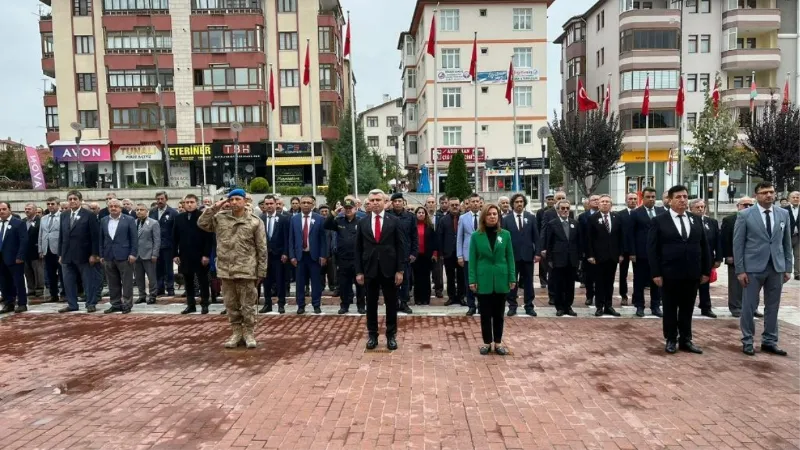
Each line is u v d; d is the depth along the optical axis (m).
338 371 6.60
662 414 5.25
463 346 7.79
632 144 39.97
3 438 4.83
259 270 7.78
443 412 5.29
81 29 39.47
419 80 46.19
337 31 44.34
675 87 39.78
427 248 10.98
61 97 39.72
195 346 7.88
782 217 7.36
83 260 10.60
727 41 40.16
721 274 15.82
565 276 9.85
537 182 40.84
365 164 39.09
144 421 5.15
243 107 39.97
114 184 40.25
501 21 39.59
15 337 8.69
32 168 31.56
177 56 39.53
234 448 4.55
